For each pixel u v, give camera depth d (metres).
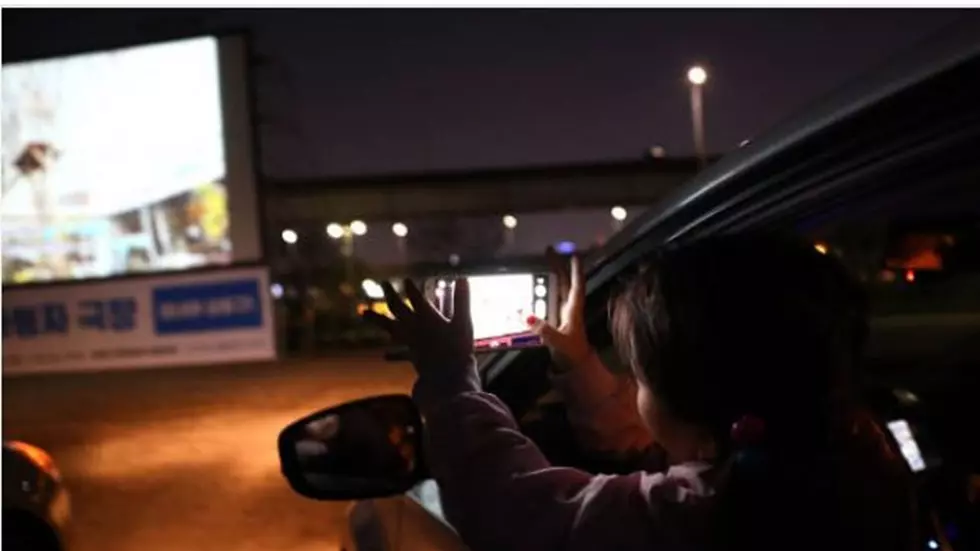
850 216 1.79
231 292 23.72
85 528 8.35
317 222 53.44
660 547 1.42
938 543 2.31
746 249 1.40
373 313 1.71
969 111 1.29
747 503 1.34
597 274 2.15
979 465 2.54
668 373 1.39
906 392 2.68
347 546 3.21
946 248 1.98
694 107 37.72
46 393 20.89
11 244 24.92
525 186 54.53
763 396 1.35
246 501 8.94
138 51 24.98
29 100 25.02
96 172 25.14
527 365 2.60
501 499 1.57
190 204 24.69
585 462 2.41
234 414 15.82
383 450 2.25
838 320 1.38
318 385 19.28
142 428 14.70
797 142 1.56
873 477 1.46
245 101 24.77
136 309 23.62
